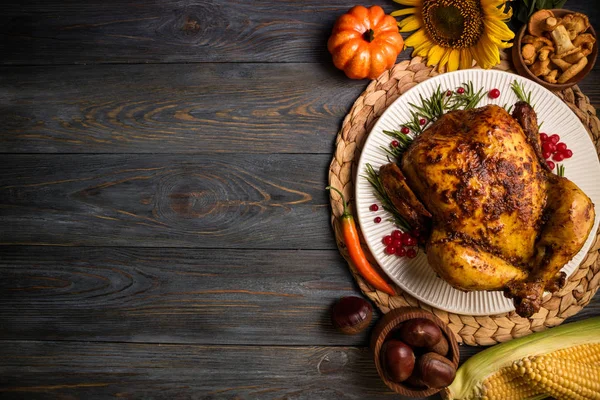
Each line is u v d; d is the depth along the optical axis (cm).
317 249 89
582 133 86
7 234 91
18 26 91
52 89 91
